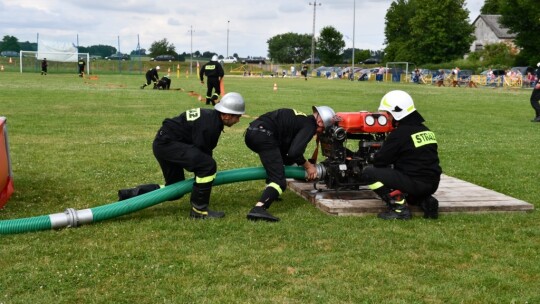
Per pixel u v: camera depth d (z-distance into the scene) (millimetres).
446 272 4719
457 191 7246
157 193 6160
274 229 5758
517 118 18766
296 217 6227
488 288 4418
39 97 23188
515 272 4754
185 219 6059
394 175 6051
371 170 6133
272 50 145125
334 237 5527
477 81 51438
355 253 5098
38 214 6359
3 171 6676
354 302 4109
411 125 6129
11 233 5465
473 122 17266
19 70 62750
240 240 5410
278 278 4500
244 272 4621
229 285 4355
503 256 5129
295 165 6902
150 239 5395
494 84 50375
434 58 75875
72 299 4082
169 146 6004
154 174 8539
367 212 6332
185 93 28172
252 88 36375
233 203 6852
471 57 71250
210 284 4375
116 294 4164
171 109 19047
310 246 5266
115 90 29609
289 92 31984
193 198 6082
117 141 11672
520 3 58812
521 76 48656
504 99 29172
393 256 5047
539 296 4277
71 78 45656
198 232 5617
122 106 19922
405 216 6164
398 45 92500
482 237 5648
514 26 60531
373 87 42156
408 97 6207
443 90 40188
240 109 6004
